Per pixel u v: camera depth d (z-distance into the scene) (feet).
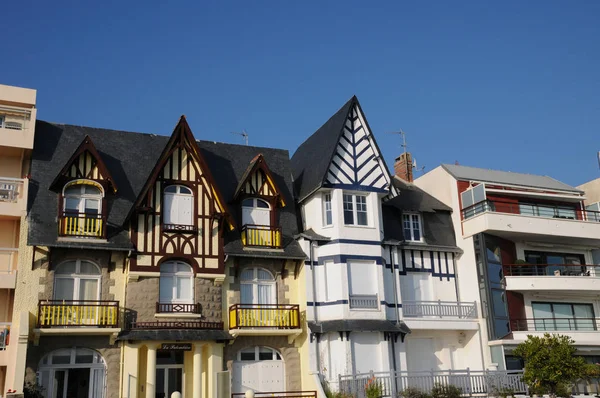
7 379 64.69
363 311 78.64
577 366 73.15
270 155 89.86
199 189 77.05
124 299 70.90
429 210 92.89
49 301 67.77
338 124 86.33
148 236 73.00
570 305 97.76
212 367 72.08
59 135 78.84
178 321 71.67
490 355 85.51
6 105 77.10
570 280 92.68
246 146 89.40
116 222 73.10
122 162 79.25
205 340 71.36
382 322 78.79
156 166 73.97
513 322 90.02
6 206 69.82
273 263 78.95
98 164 73.82
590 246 102.68
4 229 72.74
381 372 73.67
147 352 70.28
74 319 67.46
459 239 92.84
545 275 94.17
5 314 69.92
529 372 73.92
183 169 77.05
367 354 78.18
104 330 67.56
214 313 73.87
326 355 76.69
